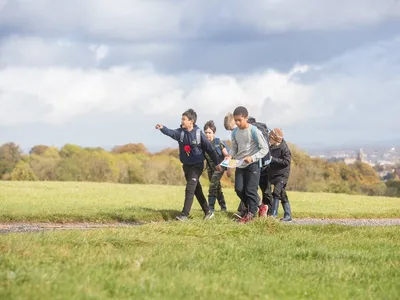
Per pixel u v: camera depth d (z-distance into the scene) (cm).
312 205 2323
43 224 1491
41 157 8050
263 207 1563
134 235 1156
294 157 8525
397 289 827
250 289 767
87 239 1084
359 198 3086
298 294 777
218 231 1304
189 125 1527
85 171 7956
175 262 917
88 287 738
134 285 759
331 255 1054
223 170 1527
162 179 8081
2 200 1998
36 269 789
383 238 1317
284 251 1080
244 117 1504
